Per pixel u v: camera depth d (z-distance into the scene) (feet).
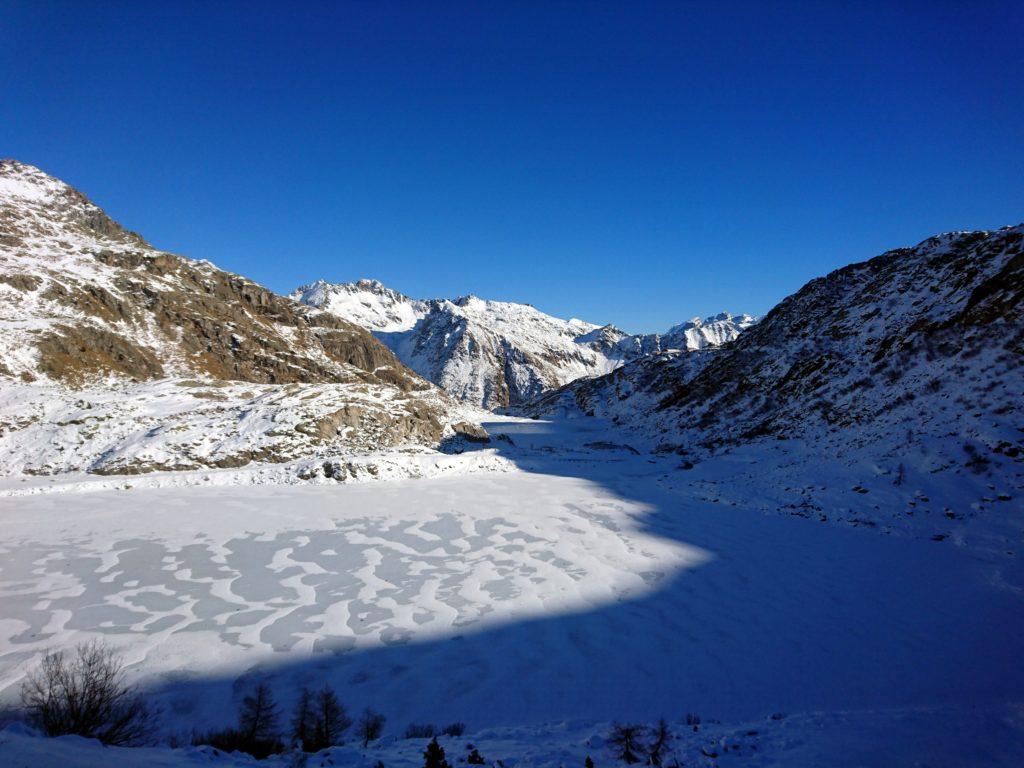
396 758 22.86
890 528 72.38
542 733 27.99
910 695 34.65
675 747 24.73
